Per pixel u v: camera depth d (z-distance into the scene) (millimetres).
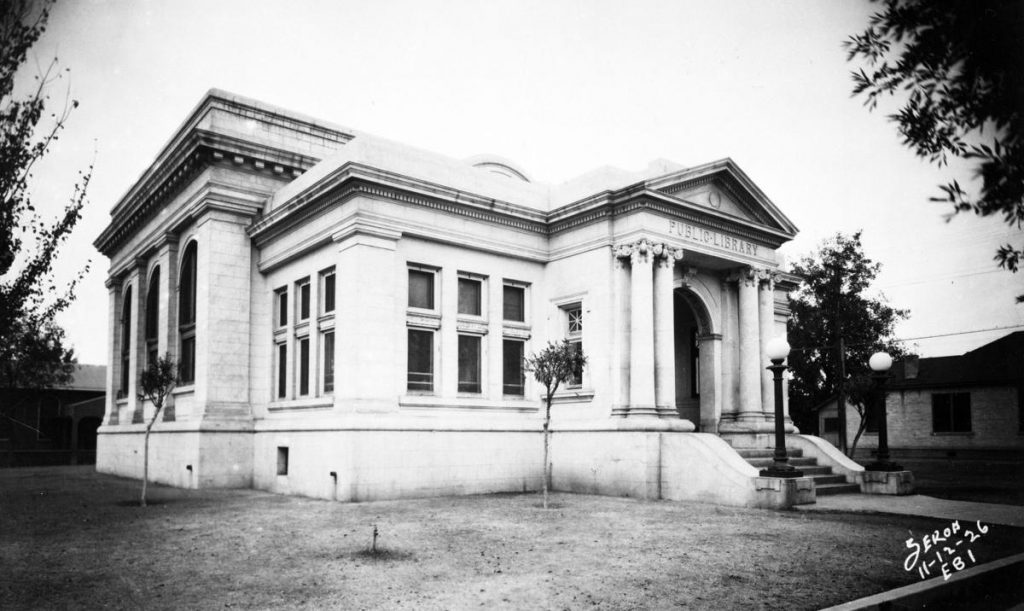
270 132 26812
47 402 45156
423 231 21266
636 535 13125
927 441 36156
